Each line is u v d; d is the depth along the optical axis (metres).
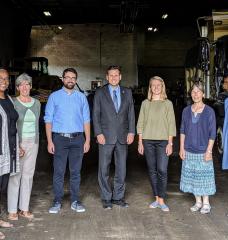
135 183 6.91
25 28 29.88
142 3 26.89
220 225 4.73
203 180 5.09
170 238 4.30
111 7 28.41
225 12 10.55
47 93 15.28
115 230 4.53
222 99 8.80
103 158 5.27
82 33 33.19
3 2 24.62
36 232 4.45
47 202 5.66
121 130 5.23
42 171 7.85
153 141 5.18
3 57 24.73
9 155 4.34
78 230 4.52
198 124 5.03
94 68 33.41
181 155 5.25
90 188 6.52
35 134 4.85
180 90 30.89
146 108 5.22
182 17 31.84
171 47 35.12
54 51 33.25
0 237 4.23
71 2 27.64
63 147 5.07
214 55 10.20
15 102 4.74
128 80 33.50
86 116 5.17
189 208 5.39
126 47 33.28
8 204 4.83
